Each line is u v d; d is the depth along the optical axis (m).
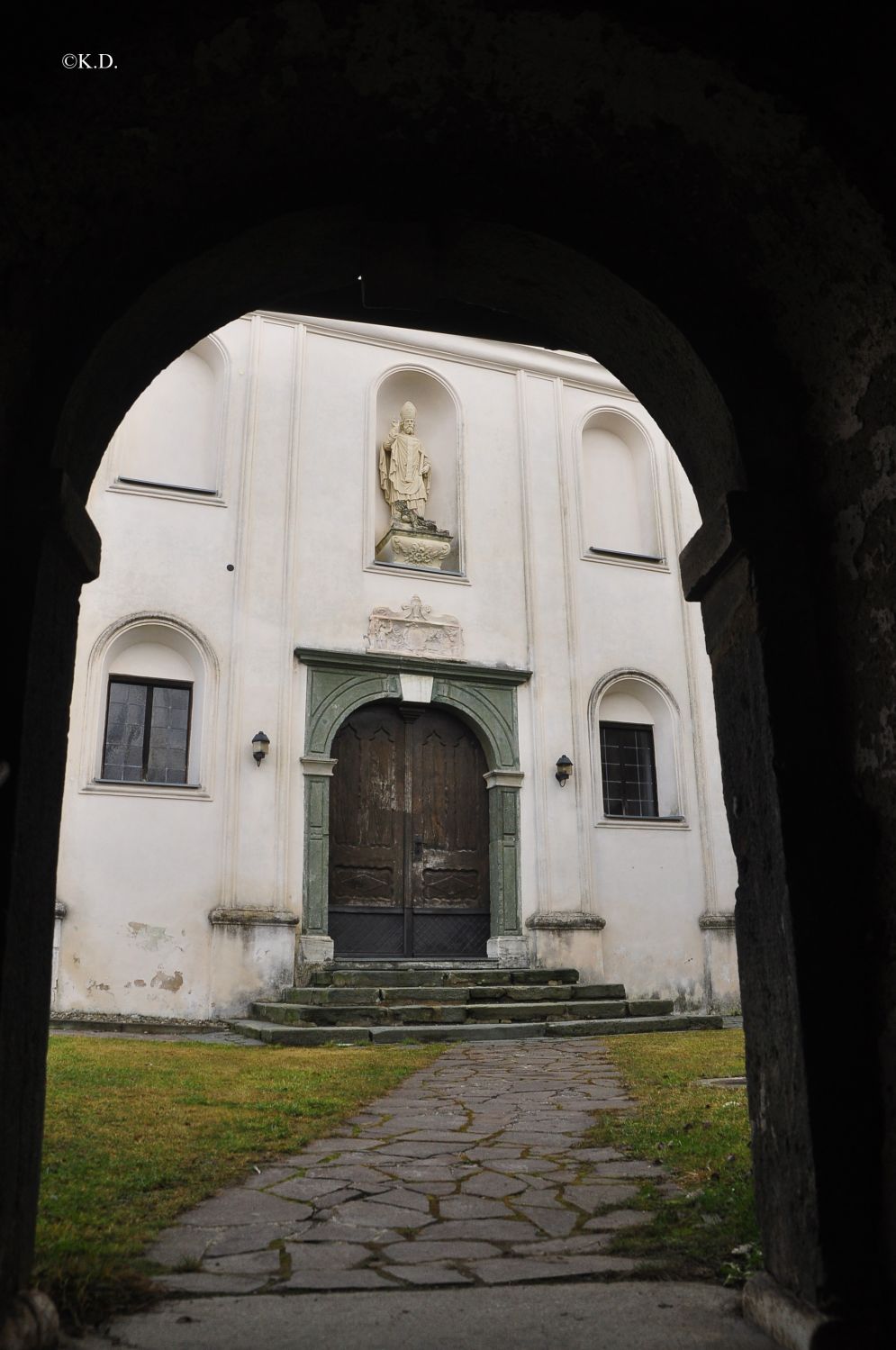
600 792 14.51
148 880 12.05
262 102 2.66
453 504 15.09
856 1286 2.31
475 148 2.94
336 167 2.96
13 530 2.51
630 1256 3.01
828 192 2.55
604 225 3.04
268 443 13.95
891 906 2.46
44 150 2.45
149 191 2.75
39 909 2.49
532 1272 2.87
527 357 15.96
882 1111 2.41
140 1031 11.27
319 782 13.07
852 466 2.69
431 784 14.06
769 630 2.74
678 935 14.30
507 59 2.63
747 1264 2.84
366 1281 2.79
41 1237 3.02
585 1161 4.43
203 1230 3.32
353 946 13.23
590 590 15.23
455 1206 3.65
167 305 2.98
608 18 2.48
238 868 12.42
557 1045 9.99
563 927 13.63
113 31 2.35
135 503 13.06
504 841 13.87
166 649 13.07
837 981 2.49
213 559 13.27
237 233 2.89
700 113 2.64
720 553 2.88
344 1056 8.77
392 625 13.98
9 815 2.33
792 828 2.59
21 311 2.55
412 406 15.03
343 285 3.42
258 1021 11.36
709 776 15.03
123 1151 4.39
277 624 13.36
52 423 2.61
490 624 14.59
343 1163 4.41
